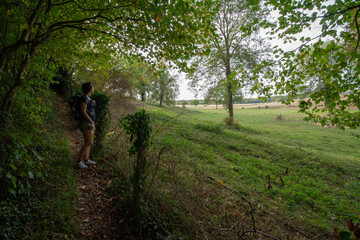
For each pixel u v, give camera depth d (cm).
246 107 7138
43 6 293
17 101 351
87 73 1084
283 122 2880
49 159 361
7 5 233
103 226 270
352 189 720
